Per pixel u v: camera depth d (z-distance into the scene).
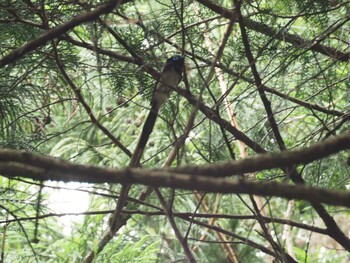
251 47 6.27
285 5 6.22
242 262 10.39
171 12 5.91
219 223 10.38
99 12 4.76
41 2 5.35
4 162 3.61
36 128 6.53
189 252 5.33
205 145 6.42
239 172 3.35
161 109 6.13
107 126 9.61
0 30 5.96
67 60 6.02
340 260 9.95
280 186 3.16
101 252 7.21
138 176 3.26
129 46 5.89
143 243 8.04
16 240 7.75
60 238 8.51
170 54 6.35
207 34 6.79
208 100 7.04
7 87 6.03
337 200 3.11
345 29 6.21
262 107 7.25
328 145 3.35
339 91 7.76
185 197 9.28
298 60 6.36
